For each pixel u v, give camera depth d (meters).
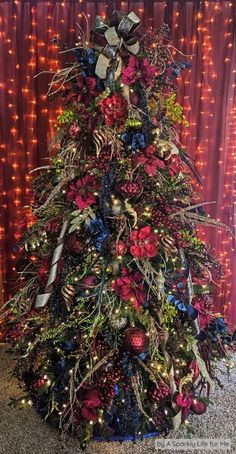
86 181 1.68
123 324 1.69
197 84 2.49
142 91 1.68
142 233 1.61
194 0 2.40
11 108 2.52
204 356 1.85
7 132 2.54
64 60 2.44
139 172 1.67
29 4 2.42
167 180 1.74
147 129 1.67
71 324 1.70
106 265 1.64
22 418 2.03
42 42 2.45
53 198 1.80
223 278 2.67
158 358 1.76
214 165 2.57
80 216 1.66
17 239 2.63
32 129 2.54
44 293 1.76
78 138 1.76
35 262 1.96
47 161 2.56
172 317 1.76
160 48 1.79
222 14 2.43
